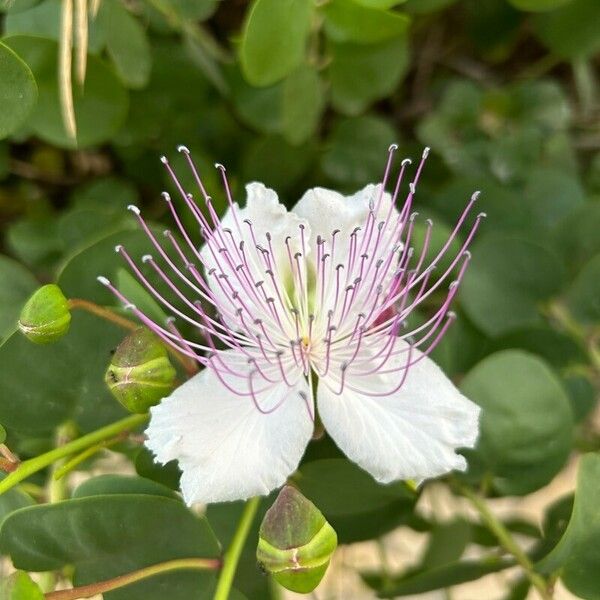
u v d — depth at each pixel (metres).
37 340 0.26
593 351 0.31
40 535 0.26
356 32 0.30
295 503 0.24
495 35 0.35
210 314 0.28
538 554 0.30
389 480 0.26
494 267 0.31
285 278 0.27
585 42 0.34
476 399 0.28
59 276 0.28
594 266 0.30
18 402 0.27
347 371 0.26
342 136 0.33
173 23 0.31
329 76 0.32
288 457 0.26
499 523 0.28
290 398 0.26
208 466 0.25
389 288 0.26
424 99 0.36
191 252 0.28
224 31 0.34
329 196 0.27
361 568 0.36
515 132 0.34
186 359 0.27
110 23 0.29
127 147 0.33
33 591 0.25
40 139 0.34
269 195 0.26
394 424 0.26
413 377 0.26
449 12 0.36
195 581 0.27
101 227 0.32
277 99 0.32
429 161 0.34
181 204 0.33
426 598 0.33
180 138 0.33
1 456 0.27
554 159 0.34
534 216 0.32
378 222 0.26
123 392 0.26
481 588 0.39
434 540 0.32
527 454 0.28
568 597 0.37
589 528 0.27
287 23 0.28
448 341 0.30
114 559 0.26
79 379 0.28
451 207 0.32
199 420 0.26
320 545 0.24
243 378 0.26
